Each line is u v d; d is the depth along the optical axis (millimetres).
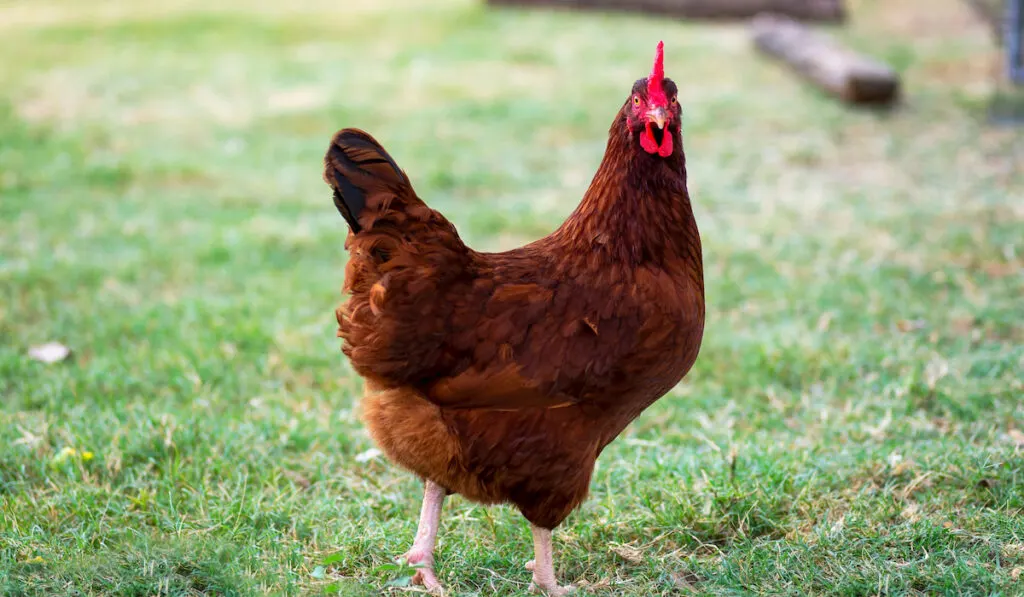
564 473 3580
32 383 5453
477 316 3463
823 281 7023
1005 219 8094
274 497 4438
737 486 4344
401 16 16688
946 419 5098
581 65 13727
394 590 3740
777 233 8016
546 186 9414
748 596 3615
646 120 3518
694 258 3758
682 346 3625
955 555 3785
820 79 12102
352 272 3412
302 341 6141
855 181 9320
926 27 15922
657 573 3883
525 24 16156
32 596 3584
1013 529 3953
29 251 7465
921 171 9516
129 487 4492
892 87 11383
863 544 3938
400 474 4719
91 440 4773
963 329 6207
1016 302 6504
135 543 3883
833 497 4332
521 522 4305
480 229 8094
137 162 9625
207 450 4727
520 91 12484
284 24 16109
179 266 7316
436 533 3973
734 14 16562
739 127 10984
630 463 4707
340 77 13102
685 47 14609
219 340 6070
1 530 4039
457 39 15125
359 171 3393
